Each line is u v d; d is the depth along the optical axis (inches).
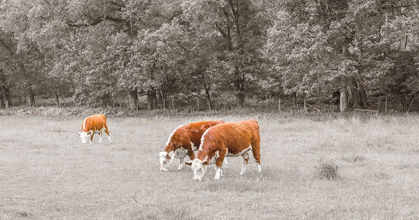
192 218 268.7
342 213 278.8
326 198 316.5
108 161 498.3
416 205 297.9
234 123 406.3
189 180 388.5
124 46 1196.5
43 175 412.2
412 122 791.7
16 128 899.4
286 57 1001.5
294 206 296.0
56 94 1813.5
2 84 1846.7
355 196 323.3
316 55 922.1
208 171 437.1
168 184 370.9
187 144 447.2
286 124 851.4
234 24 1355.8
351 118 879.7
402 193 332.8
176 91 1418.6
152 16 1242.0
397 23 947.3
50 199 326.6
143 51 1176.8
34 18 1161.4
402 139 620.4
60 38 1245.7
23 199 327.6
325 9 1080.2
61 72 1434.5
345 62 951.6
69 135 760.3
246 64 1318.9
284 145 610.9
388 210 284.2
